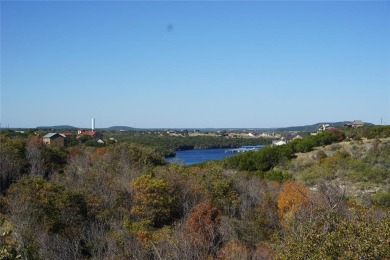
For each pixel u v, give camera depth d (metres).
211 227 24.55
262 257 17.72
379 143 58.94
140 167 43.78
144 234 23.25
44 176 38.22
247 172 53.59
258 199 35.38
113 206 29.47
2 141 40.25
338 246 9.68
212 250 20.11
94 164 43.25
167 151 107.19
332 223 11.09
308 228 11.16
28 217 22.84
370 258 9.14
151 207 30.66
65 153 46.75
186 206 31.56
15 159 36.69
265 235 26.58
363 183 44.28
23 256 12.67
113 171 40.56
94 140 85.69
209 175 37.91
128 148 48.72
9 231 12.95
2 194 30.44
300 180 48.62
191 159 102.69
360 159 54.03
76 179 36.00
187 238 19.59
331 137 67.56
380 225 9.90
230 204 34.09
